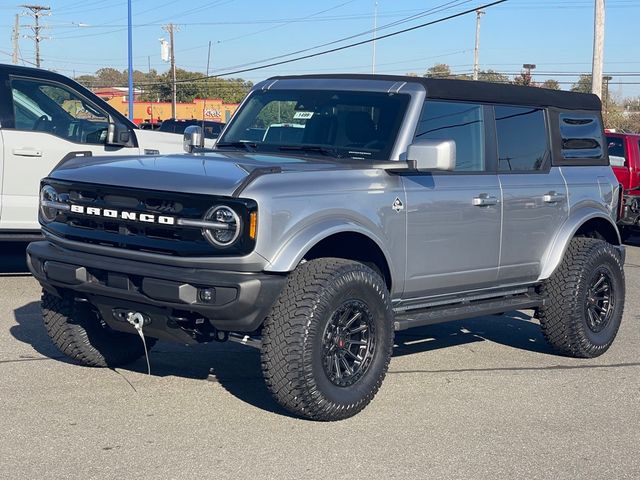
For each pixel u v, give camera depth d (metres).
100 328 6.62
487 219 6.90
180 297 5.30
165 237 5.45
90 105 10.11
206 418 5.83
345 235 5.90
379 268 6.26
